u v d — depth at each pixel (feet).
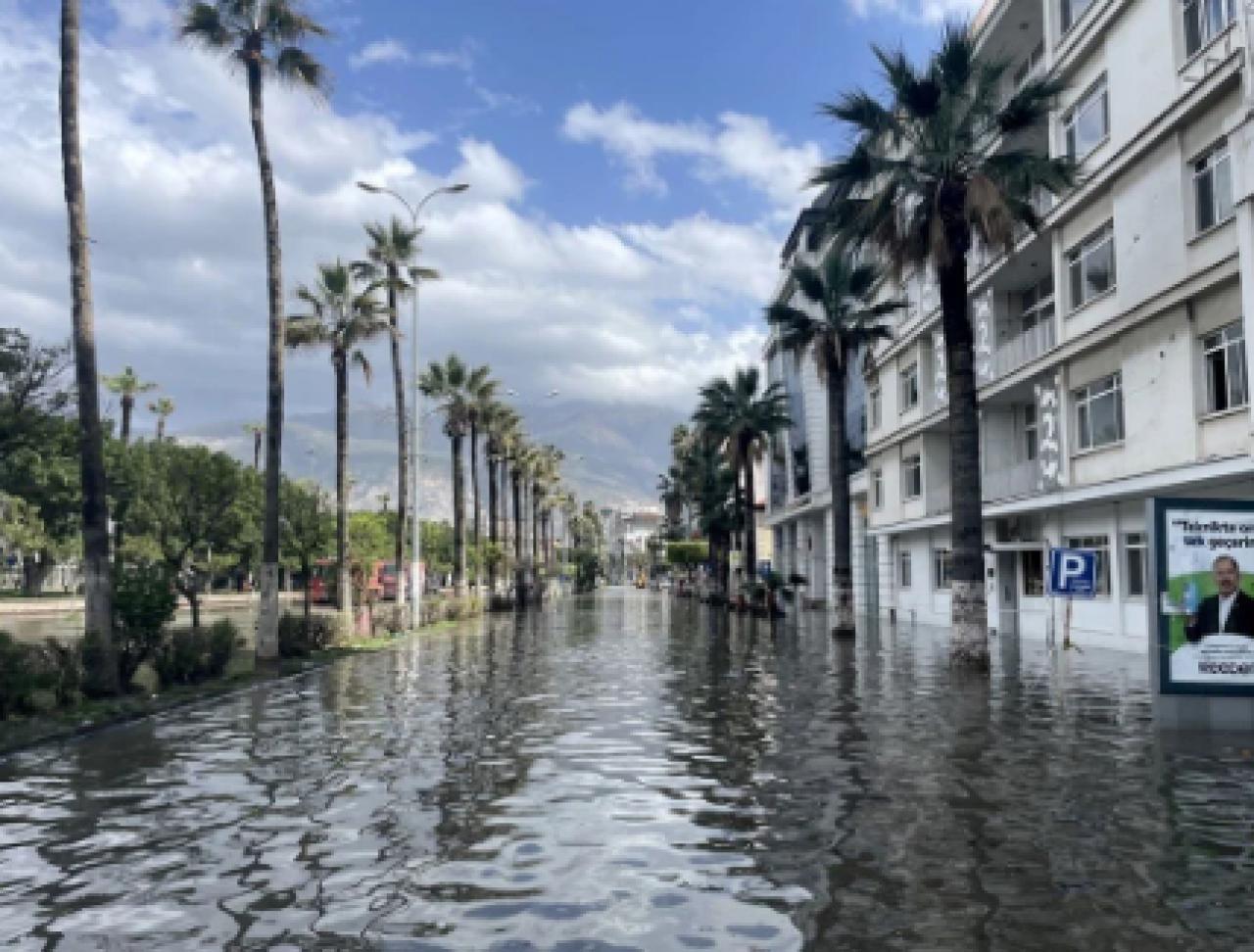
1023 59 95.76
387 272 117.60
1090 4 73.87
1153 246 65.41
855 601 156.25
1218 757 32.37
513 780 29.73
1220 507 38.24
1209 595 37.91
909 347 122.01
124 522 123.44
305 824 24.53
